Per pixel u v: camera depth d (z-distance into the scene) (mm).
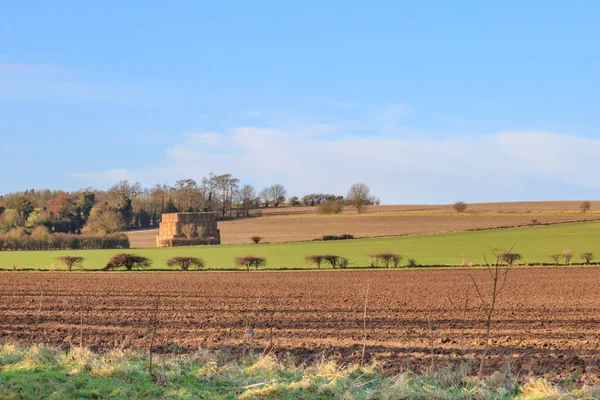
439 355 16297
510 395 11531
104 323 23891
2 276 54500
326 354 16656
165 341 17969
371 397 11266
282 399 11266
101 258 78500
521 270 57281
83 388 11805
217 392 11758
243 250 86812
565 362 15234
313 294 37750
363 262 70562
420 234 103125
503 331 21812
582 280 46656
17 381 11938
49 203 164750
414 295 36938
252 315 26781
